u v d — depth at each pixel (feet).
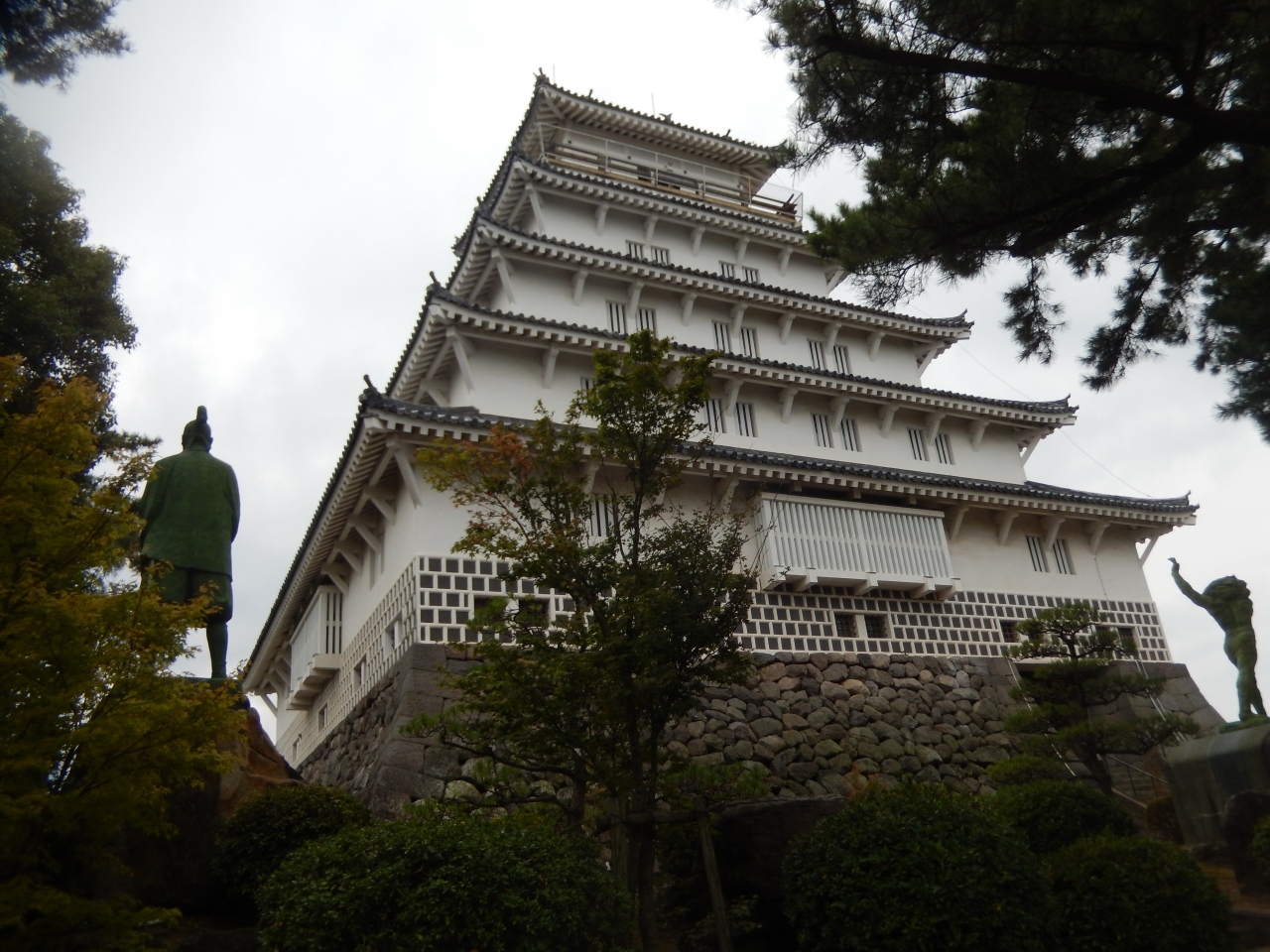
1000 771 67.77
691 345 102.06
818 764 78.48
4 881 36.50
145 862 48.32
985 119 42.60
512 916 34.65
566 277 99.35
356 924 34.78
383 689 76.07
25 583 36.22
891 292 46.93
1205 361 48.39
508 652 44.96
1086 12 37.91
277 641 111.96
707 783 44.29
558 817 47.19
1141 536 107.55
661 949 47.78
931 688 87.71
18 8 34.50
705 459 82.94
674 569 44.60
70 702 35.94
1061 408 109.19
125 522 40.14
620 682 42.19
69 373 73.51
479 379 88.38
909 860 40.65
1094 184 41.91
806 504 87.20
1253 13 36.99
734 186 123.13
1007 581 97.40
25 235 76.18
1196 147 39.58
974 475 106.63
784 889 44.39
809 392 99.66
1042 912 40.70
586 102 114.01
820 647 85.20
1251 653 69.56
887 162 44.91
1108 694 74.08
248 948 44.32
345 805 51.83
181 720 37.35
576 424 48.55
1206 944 42.09
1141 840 45.93
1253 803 54.29
